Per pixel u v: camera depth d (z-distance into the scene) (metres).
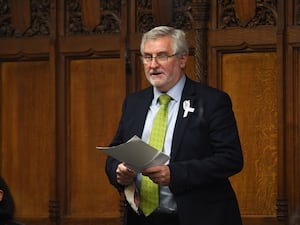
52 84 15.24
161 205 10.45
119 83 14.97
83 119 15.18
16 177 15.49
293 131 13.94
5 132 15.55
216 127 10.36
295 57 14.00
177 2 14.66
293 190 13.92
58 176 15.23
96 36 15.05
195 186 10.20
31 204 15.42
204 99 10.49
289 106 13.98
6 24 15.56
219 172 10.22
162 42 10.41
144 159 9.84
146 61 10.51
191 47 14.52
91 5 15.10
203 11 14.38
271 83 14.16
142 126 10.62
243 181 14.24
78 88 15.21
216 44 14.38
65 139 15.23
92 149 15.13
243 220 14.16
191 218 10.23
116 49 14.93
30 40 15.41
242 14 14.27
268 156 14.13
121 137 10.84
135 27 14.85
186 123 10.41
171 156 10.36
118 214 14.96
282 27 13.99
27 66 15.49
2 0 15.54
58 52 15.26
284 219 13.93
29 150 15.44
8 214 9.09
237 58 14.35
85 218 15.06
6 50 15.53
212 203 10.34
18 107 15.50
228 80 14.37
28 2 15.43
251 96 14.25
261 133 14.18
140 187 10.55
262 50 14.20
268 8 14.14
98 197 15.09
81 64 15.22
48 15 15.34
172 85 10.56
